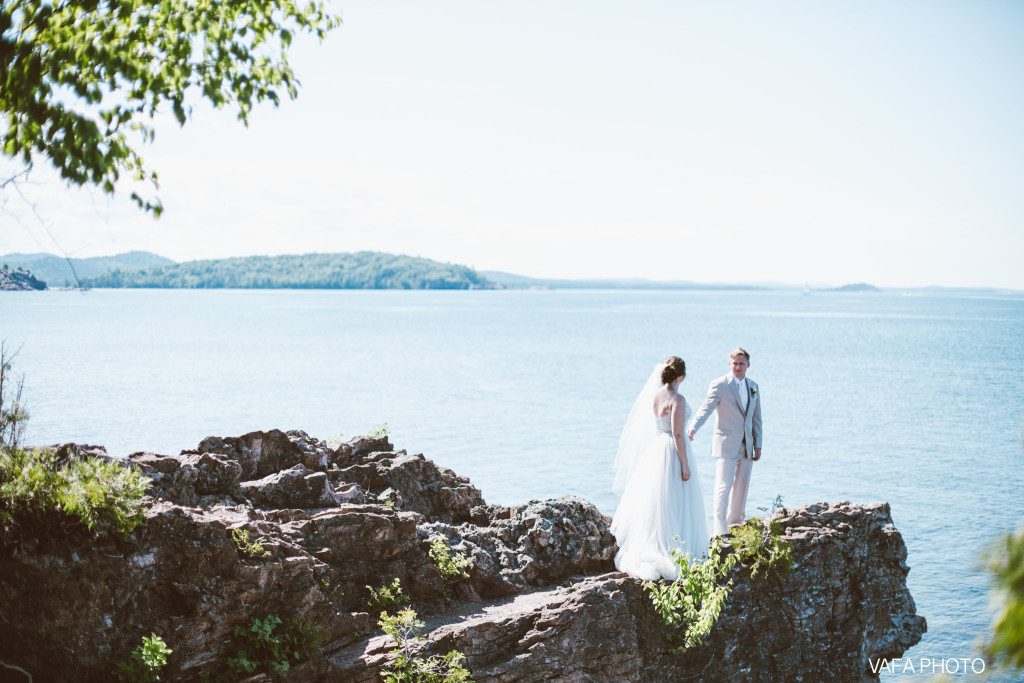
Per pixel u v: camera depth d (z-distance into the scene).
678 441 9.07
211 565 6.85
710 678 8.69
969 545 23.03
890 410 54.22
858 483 31.62
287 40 8.77
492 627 7.70
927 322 197.38
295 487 8.77
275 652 6.79
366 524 8.20
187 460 8.48
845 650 9.20
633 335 135.62
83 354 81.56
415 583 8.34
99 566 6.40
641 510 9.09
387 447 10.98
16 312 181.75
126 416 44.03
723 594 8.52
